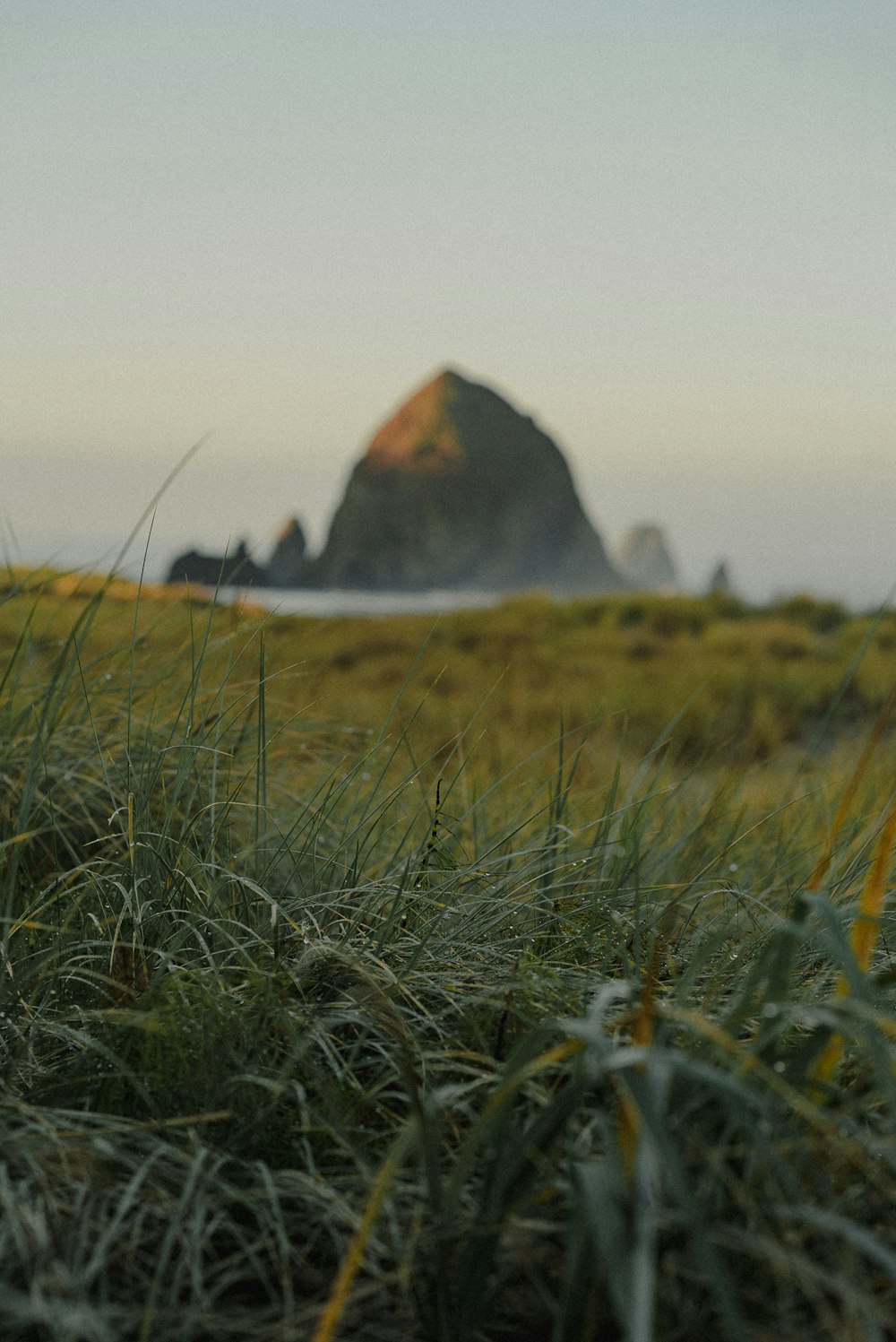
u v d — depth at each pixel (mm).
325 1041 1930
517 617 23797
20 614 3334
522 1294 1514
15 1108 1805
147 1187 1643
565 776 3775
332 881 2652
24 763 2928
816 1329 1376
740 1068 1340
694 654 18812
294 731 3660
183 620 3566
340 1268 1533
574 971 2271
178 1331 1383
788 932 1466
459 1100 1836
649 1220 1127
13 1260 1469
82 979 2152
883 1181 1413
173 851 2584
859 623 20625
